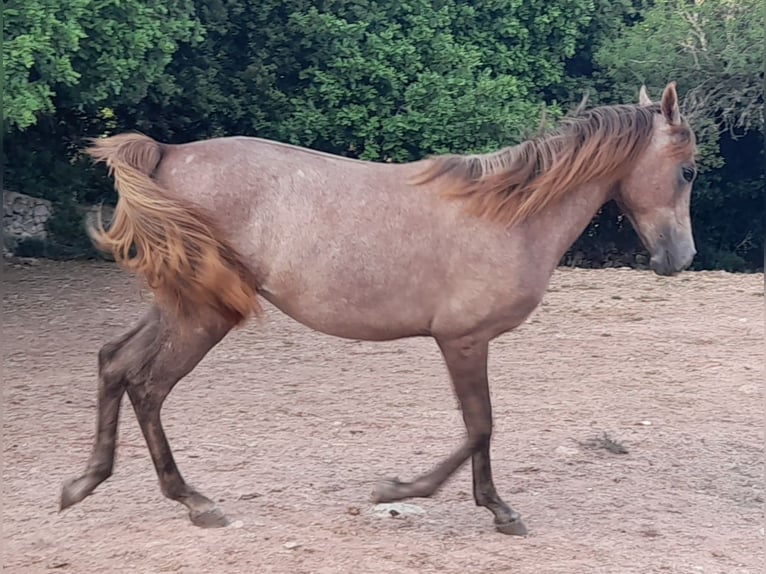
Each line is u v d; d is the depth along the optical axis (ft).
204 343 13.46
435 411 21.93
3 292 37.99
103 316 33.94
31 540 13.61
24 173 49.11
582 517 15.19
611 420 21.36
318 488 16.22
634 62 54.65
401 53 50.49
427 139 50.37
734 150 60.13
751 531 14.83
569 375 25.82
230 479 16.58
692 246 14.51
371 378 25.34
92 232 13.29
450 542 13.78
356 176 13.70
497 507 14.19
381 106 50.93
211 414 21.40
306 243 13.26
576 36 56.54
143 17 38.91
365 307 13.46
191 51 48.80
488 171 13.57
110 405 13.66
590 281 42.09
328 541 13.58
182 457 17.94
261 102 50.88
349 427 20.47
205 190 13.21
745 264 61.72
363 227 13.35
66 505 13.65
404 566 12.76
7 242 47.29
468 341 13.71
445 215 13.50
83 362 26.81
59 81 37.19
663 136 14.21
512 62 54.80
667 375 25.84
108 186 51.93
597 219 55.72
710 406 22.74
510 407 22.40
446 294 13.53
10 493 15.79
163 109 51.24
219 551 13.07
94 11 36.78
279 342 30.01
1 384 23.68
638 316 34.19
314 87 50.96
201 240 12.91
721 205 61.77
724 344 29.76
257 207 13.29
